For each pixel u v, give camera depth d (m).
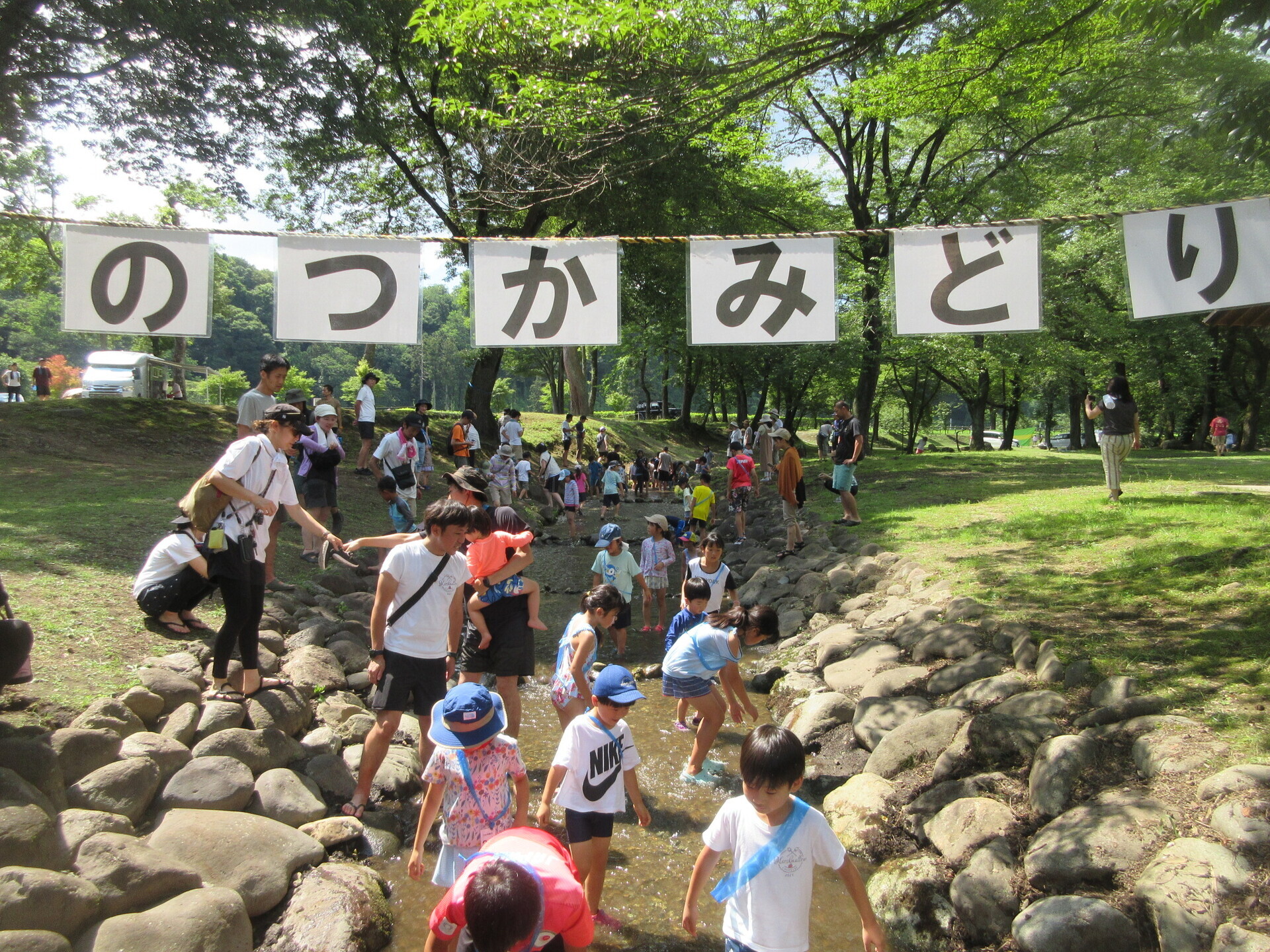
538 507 19.50
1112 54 12.70
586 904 2.68
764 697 7.48
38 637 5.54
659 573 9.53
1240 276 5.14
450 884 3.64
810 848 2.95
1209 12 7.04
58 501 9.95
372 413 16.16
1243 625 5.84
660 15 6.94
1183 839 3.76
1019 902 3.96
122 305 5.36
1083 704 5.23
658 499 24.78
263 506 5.29
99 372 27.83
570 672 5.41
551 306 5.62
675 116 7.68
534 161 8.06
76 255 5.32
